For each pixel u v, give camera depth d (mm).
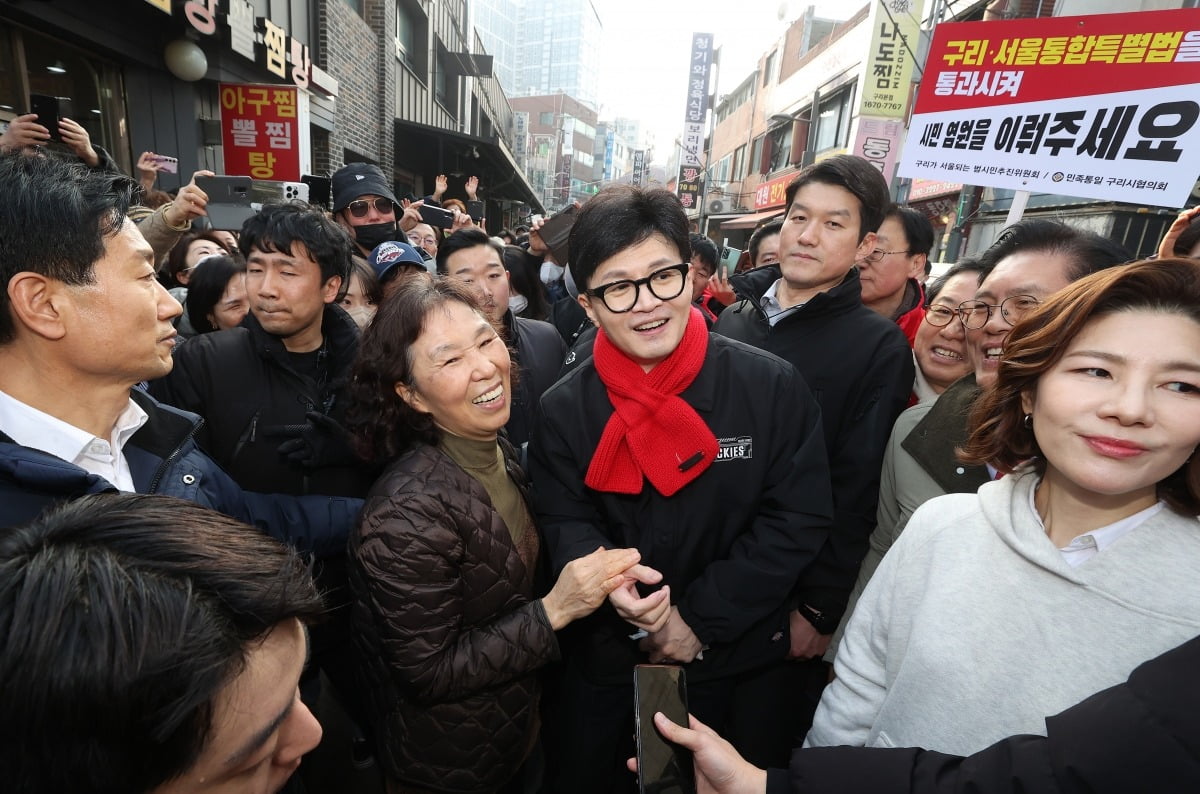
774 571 1189
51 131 2150
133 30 3740
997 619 715
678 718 803
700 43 18359
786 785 712
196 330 2115
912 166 2375
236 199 2383
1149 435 566
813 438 1260
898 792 635
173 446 1032
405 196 9812
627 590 1078
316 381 1584
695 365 1149
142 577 425
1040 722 671
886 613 896
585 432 1253
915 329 2092
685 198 19188
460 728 1097
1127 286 578
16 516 747
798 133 14547
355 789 1515
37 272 735
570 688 1385
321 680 1702
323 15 6090
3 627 391
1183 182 1769
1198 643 531
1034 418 689
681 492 1210
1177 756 483
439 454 1117
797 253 1551
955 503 829
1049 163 2027
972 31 2143
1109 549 643
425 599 990
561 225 3123
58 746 393
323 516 1340
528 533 1376
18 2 2900
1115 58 1861
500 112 23484
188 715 412
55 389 819
